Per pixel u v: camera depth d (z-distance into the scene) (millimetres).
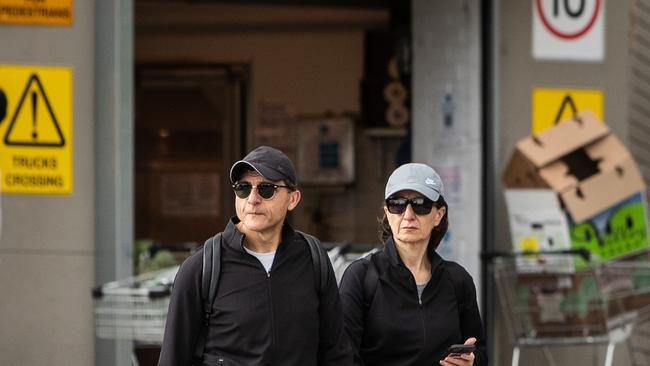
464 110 18078
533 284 16828
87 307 16016
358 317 10422
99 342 15984
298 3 21281
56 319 15984
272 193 9438
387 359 10508
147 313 13117
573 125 16703
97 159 16031
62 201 15992
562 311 16812
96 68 16016
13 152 15883
